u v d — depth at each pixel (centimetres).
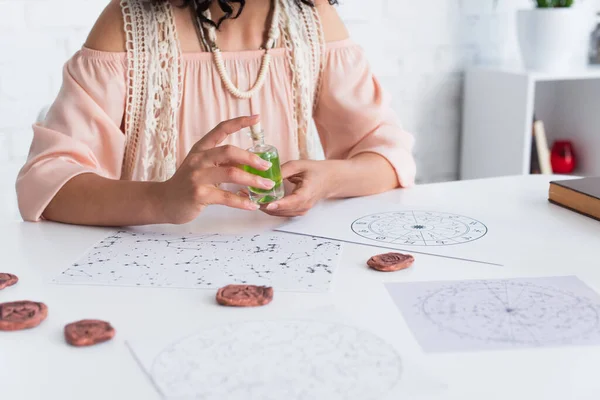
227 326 63
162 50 118
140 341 61
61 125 112
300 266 80
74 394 53
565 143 243
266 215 103
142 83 117
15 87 189
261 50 124
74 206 100
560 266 78
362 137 127
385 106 130
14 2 183
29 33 187
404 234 91
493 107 227
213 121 123
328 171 107
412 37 230
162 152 121
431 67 235
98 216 98
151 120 119
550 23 212
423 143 242
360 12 221
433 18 231
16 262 83
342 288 73
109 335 62
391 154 118
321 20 130
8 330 64
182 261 82
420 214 101
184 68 121
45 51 190
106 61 115
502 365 56
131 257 84
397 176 118
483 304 68
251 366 56
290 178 107
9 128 190
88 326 63
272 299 70
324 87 130
